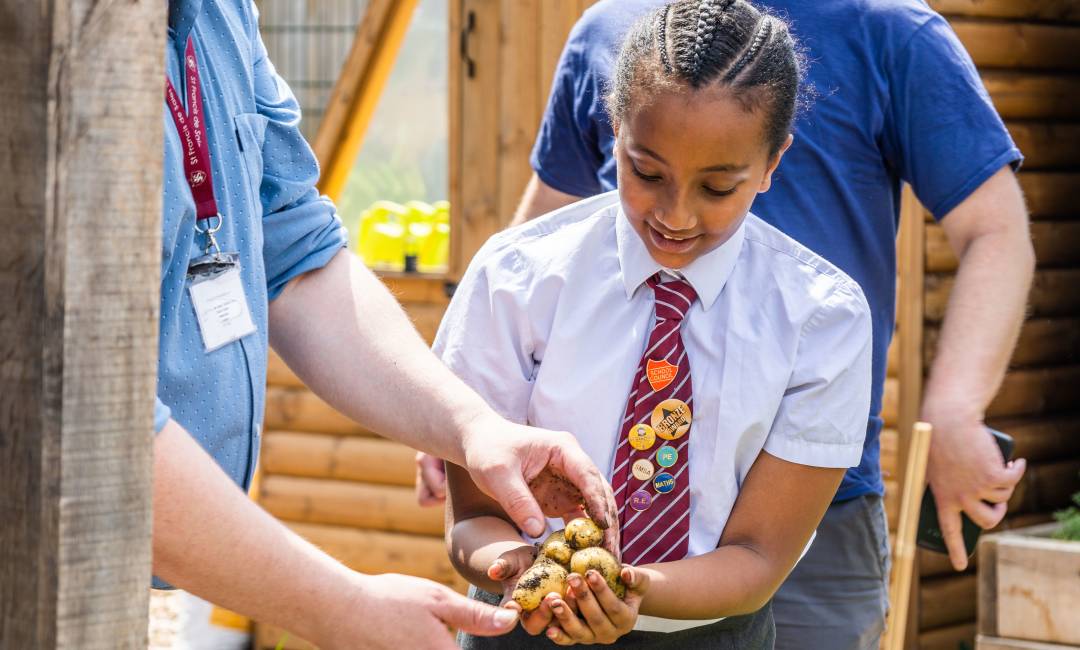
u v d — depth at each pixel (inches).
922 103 97.0
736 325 72.1
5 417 42.6
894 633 94.2
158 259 43.3
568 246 74.4
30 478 42.3
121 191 42.3
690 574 67.2
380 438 215.0
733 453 71.2
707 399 71.5
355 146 220.7
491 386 74.3
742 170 66.4
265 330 69.9
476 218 202.7
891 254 100.9
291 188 73.7
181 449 51.1
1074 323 205.8
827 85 97.3
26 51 41.1
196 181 65.7
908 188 178.2
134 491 43.3
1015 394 198.2
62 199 41.3
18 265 41.9
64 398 41.8
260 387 69.2
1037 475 199.9
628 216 69.9
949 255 181.6
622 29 105.0
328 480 218.1
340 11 221.1
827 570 97.1
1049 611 142.6
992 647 145.9
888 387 180.7
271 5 224.1
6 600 43.1
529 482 68.5
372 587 53.7
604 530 64.7
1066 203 204.1
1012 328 96.2
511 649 75.2
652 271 72.6
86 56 41.3
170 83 65.2
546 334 73.8
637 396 72.2
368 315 72.9
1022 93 195.2
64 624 42.3
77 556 42.4
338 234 76.2
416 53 503.2
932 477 96.8
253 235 69.1
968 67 98.4
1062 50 199.3
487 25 199.6
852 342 72.7
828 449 71.6
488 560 69.1
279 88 77.1
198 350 65.3
